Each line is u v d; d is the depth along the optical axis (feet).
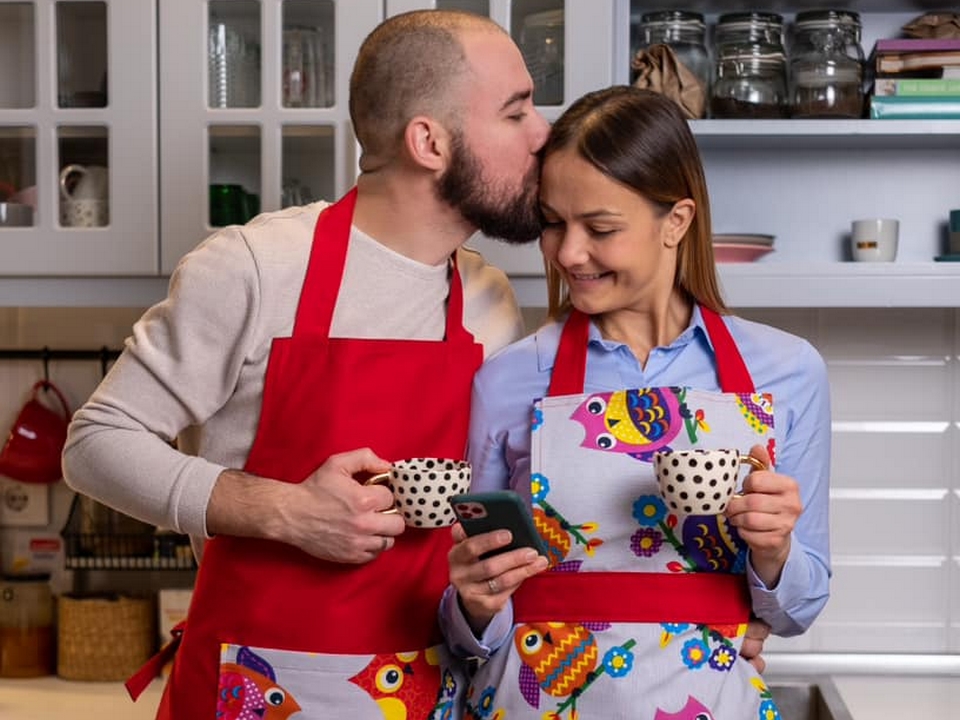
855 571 8.40
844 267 7.27
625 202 4.70
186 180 7.50
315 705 5.09
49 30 7.55
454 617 4.91
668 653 4.70
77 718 7.63
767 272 7.29
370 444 5.14
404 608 5.16
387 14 7.38
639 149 4.71
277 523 4.89
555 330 5.21
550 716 4.72
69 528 8.80
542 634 4.80
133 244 7.53
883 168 8.14
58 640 8.62
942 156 8.10
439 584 5.30
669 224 4.93
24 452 8.71
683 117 4.95
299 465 5.14
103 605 8.43
